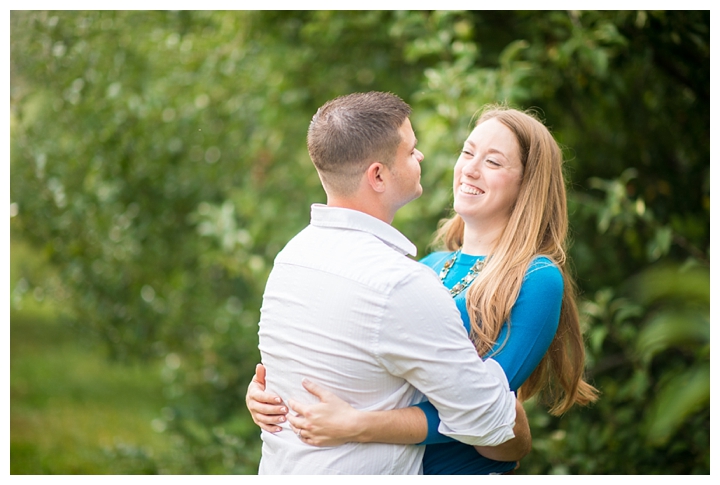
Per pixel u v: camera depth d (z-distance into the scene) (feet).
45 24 15.44
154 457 15.52
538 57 13.33
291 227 16.48
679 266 12.50
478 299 7.00
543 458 12.16
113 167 16.29
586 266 13.94
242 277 15.98
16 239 17.02
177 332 17.40
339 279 6.08
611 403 12.58
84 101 15.85
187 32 16.88
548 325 6.80
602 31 11.91
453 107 12.25
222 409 16.58
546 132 7.55
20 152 15.87
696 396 5.73
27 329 32.14
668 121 14.57
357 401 6.10
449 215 13.67
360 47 16.21
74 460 18.54
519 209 7.26
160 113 16.55
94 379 26.48
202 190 17.46
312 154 6.61
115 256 16.66
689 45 12.64
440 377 5.83
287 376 6.38
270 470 6.54
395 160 6.41
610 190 11.64
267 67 16.53
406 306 5.84
